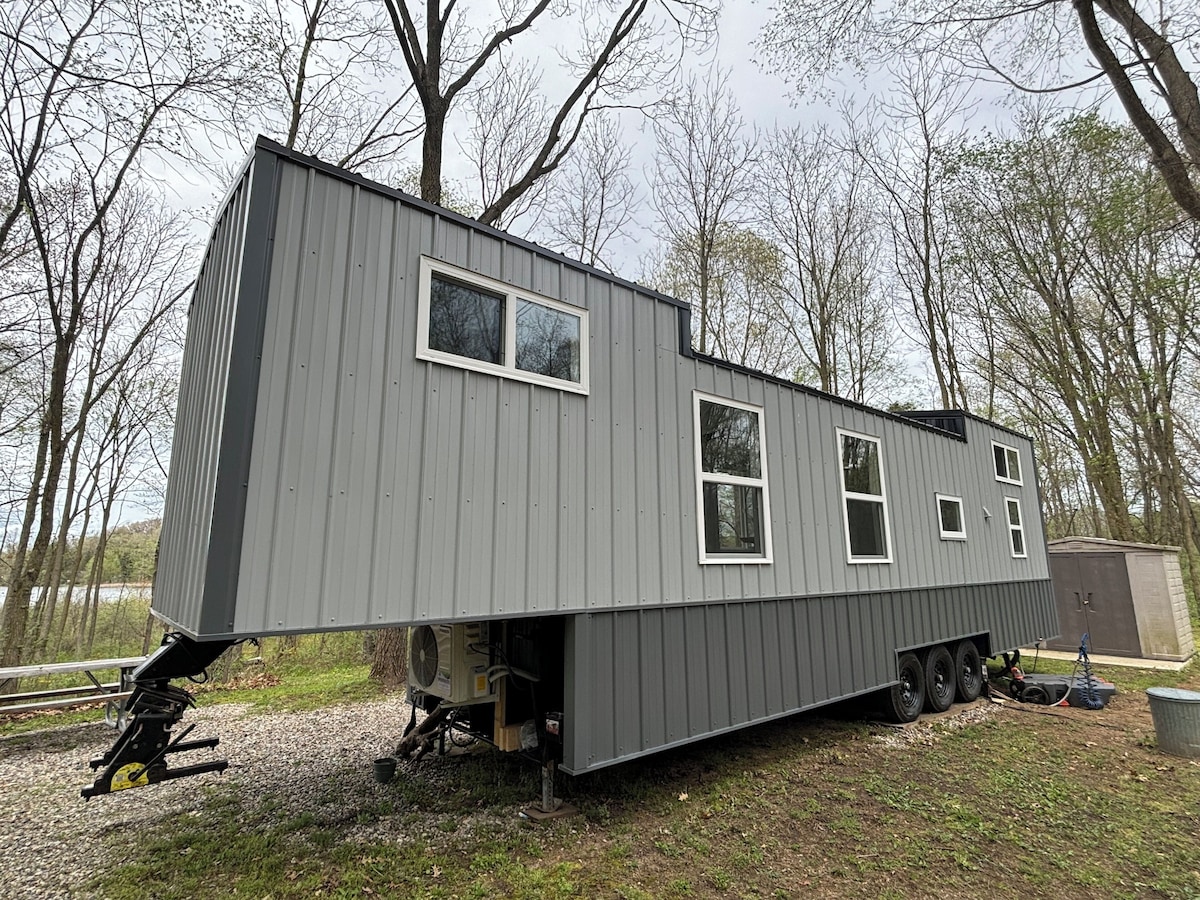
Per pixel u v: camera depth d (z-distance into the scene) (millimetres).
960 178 15312
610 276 4328
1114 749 5359
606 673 3740
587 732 3553
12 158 8953
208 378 3297
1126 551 9969
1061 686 7254
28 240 10016
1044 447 21516
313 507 2727
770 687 4789
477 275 3541
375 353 3041
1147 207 8602
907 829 3666
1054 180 14258
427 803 3895
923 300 17406
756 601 4855
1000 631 8062
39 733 5711
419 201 3342
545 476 3688
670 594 4254
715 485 4805
